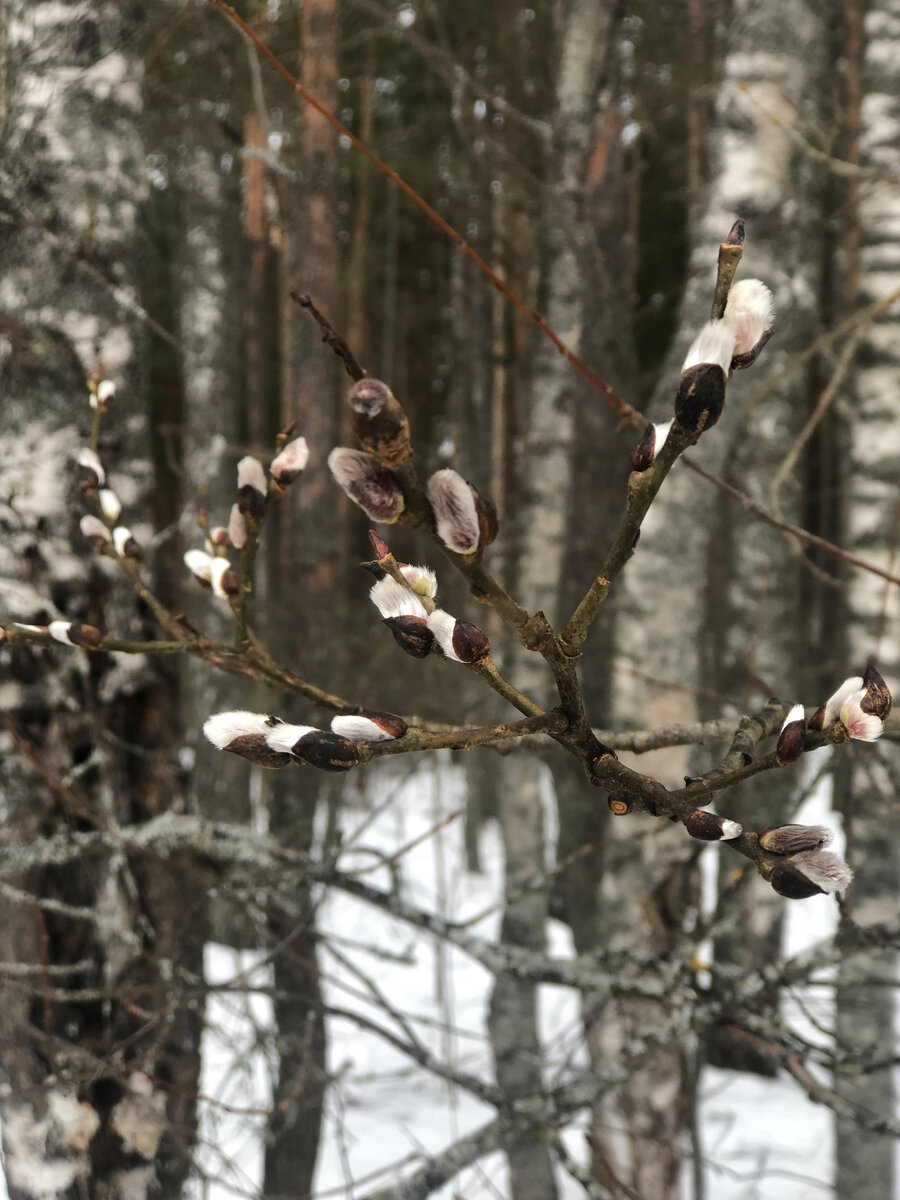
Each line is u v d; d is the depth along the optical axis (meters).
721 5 3.24
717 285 0.50
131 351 2.19
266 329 10.43
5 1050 2.05
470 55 6.26
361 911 6.72
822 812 7.34
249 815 6.54
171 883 2.29
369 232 10.04
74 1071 2.00
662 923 2.82
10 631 1.06
